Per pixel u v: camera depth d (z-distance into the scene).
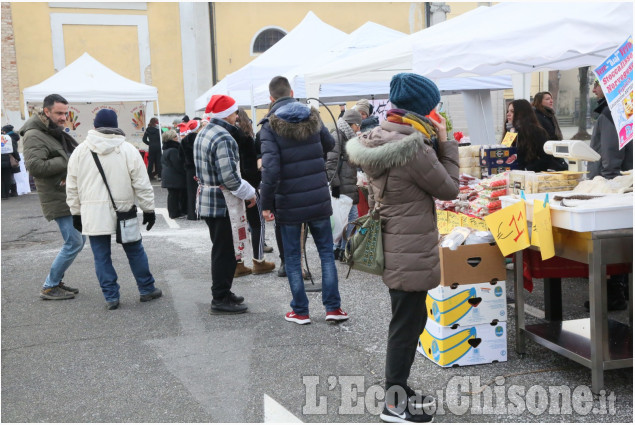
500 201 4.11
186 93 19.84
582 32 3.83
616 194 3.46
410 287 2.86
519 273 3.74
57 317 4.93
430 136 2.85
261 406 3.24
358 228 3.02
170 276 6.20
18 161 14.54
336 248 6.52
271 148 4.26
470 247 3.59
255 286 5.66
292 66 10.52
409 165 2.77
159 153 16.64
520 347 3.79
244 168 5.89
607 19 3.74
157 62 19.55
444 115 6.24
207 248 7.60
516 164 5.32
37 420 3.17
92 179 4.89
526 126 5.48
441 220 4.73
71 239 5.34
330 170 5.97
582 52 3.82
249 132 5.91
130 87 14.20
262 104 10.75
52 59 18.62
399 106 2.89
